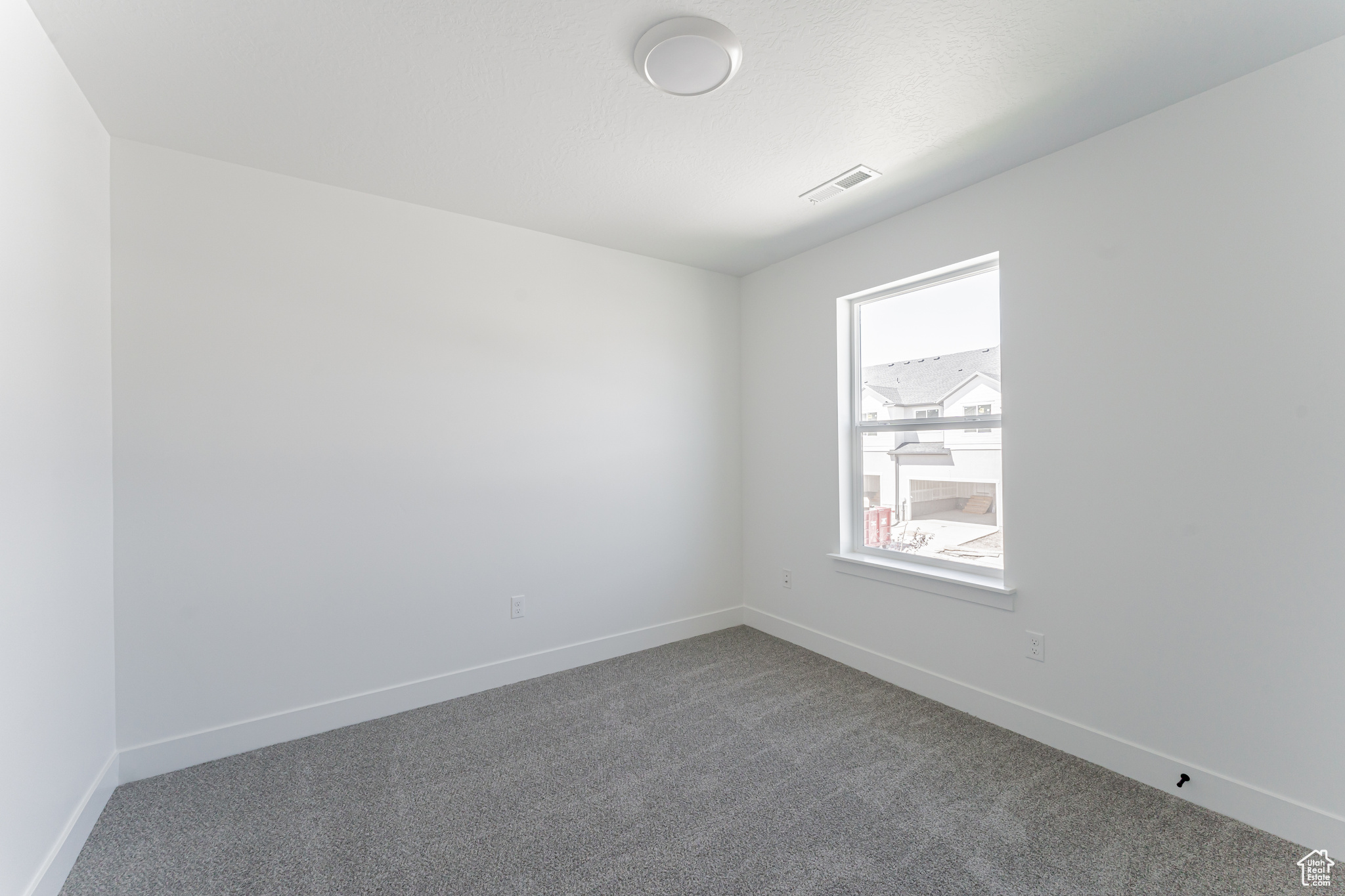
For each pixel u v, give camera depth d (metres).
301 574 2.43
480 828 1.83
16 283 1.40
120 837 1.78
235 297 2.30
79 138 1.80
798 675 3.03
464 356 2.85
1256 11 1.53
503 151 2.24
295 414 2.42
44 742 1.53
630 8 1.51
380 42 1.63
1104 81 1.83
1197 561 1.91
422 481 2.72
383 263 2.63
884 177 2.48
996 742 2.33
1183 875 1.59
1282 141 1.73
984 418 2.61
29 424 1.46
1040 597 2.33
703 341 3.73
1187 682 1.94
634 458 3.43
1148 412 2.02
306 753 2.28
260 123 2.03
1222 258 1.85
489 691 2.86
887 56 1.70
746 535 3.86
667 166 2.38
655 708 2.66
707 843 1.75
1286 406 1.73
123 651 2.08
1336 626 1.65
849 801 1.95
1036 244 2.33
